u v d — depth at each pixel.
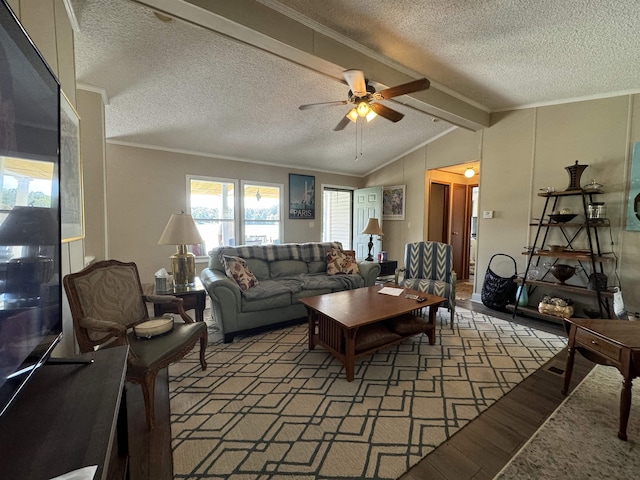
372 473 1.36
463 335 3.01
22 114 0.84
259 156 5.34
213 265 3.48
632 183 3.09
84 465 0.64
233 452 1.48
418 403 1.88
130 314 1.98
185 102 3.38
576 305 3.49
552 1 1.98
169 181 4.65
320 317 2.53
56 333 1.09
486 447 1.52
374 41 2.53
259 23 2.08
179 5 1.82
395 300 2.70
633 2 1.95
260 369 2.30
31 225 0.90
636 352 1.53
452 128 4.84
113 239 4.27
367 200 6.32
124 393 1.18
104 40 2.32
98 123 2.96
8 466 0.63
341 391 2.01
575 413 1.78
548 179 3.69
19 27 0.82
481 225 4.33
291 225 5.96
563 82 3.12
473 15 2.17
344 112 3.92
